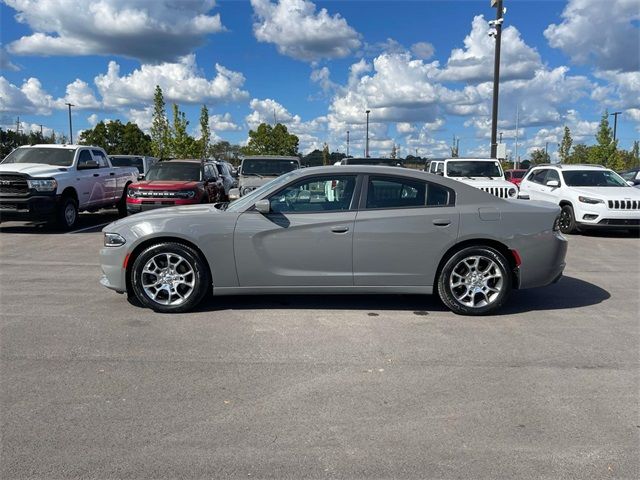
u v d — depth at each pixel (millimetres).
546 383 4141
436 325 5570
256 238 5750
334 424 3475
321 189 5898
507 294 5922
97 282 7391
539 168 15578
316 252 5773
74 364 4426
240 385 4051
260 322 5590
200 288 5832
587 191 12898
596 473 2967
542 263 5930
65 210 13055
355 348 4855
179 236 5738
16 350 4734
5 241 11352
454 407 3727
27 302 6312
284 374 4262
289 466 3002
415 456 3115
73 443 3215
